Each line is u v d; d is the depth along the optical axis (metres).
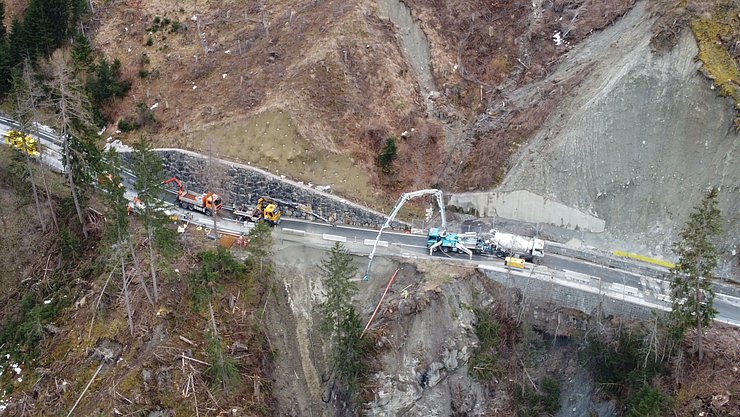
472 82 81.69
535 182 71.19
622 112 70.44
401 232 71.38
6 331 65.06
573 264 67.00
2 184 74.94
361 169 74.31
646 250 68.06
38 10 85.38
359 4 84.31
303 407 62.25
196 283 61.09
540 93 77.06
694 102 68.19
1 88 85.38
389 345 62.19
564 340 64.25
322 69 78.88
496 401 62.81
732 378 56.38
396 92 79.25
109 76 83.19
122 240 59.81
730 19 70.62
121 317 61.53
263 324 63.84
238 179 73.44
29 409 58.59
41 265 69.50
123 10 93.31
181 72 84.69
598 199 70.00
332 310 59.47
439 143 77.62
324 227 71.94
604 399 60.41
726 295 63.09
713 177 66.62
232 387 58.44
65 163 67.88
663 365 57.97
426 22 85.19
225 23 89.00
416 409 61.91
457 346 63.59
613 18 79.25
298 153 74.06
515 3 85.94
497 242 67.12
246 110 77.06
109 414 55.78
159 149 76.44
